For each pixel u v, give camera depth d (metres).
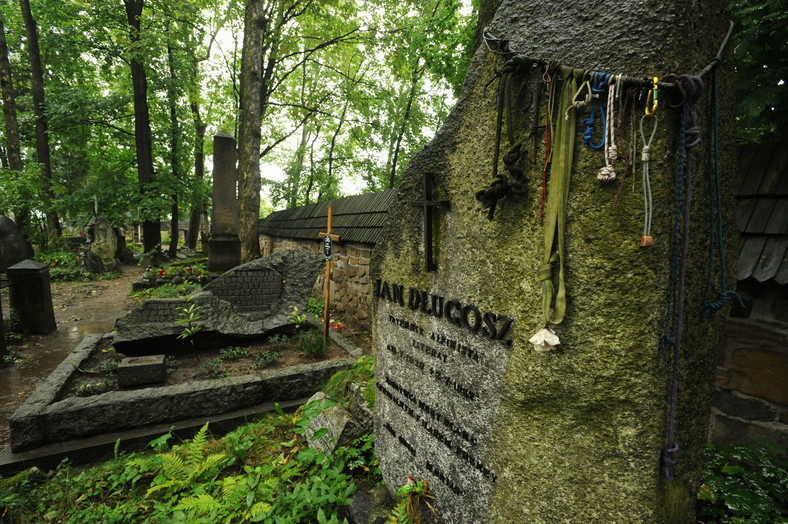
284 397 4.05
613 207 1.20
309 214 9.73
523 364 1.46
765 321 2.27
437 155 1.92
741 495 1.85
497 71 1.52
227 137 9.97
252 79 10.41
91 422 3.25
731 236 1.38
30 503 2.48
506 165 1.43
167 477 2.52
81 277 11.52
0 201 11.46
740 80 2.38
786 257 2.08
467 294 1.74
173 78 14.73
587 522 1.34
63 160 19.30
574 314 1.29
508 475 1.54
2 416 3.77
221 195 9.94
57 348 5.71
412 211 2.09
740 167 2.45
